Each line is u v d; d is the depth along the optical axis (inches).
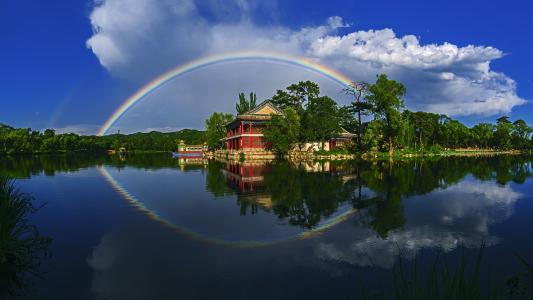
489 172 1423.5
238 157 2824.8
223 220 582.2
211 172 1577.3
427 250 412.8
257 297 295.3
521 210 642.8
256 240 462.6
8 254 390.6
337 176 1295.5
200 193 899.4
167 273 351.3
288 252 411.2
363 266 361.7
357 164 2033.7
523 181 1099.9
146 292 307.4
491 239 454.6
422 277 324.2
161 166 2101.4
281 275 341.4
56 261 387.9
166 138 6811.0
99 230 525.3
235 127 3312.0
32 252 419.5
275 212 645.3
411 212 630.5
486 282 303.6
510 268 345.4
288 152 2869.1
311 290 306.8
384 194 844.0
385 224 541.3
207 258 392.5
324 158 2797.7
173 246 439.2
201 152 4822.8
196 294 302.7
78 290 313.4
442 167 1732.3
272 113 2864.2
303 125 2861.7
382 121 2893.7
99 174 1528.1
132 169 1836.9
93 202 775.7
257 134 2967.5
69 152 5452.8
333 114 2967.5
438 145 4340.6
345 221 565.6
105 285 322.7
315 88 3745.1
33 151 4776.1
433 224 540.7
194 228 530.0
